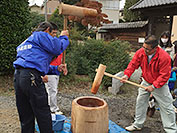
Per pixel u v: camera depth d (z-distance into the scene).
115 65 5.90
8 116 3.37
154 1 9.27
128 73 3.07
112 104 4.50
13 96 4.49
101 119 2.65
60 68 3.17
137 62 3.06
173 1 8.09
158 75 2.91
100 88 5.50
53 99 3.43
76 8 2.42
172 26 10.48
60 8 2.36
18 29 5.08
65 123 3.26
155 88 2.92
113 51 6.77
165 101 2.92
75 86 5.55
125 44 7.08
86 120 2.61
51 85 3.33
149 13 10.07
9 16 4.89
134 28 12.18
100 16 5.94
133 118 3.80
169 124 2.95
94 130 2.64
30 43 2.16
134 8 9.66
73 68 5.84
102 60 6.73
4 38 4.88
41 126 2.22
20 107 2.31
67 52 6.41
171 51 4.04
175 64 4.39
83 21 5.61
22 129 2.40
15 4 4.94
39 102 2.14
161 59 2.72
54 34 2.76
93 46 6.88
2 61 4.97
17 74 2.16
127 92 5.52
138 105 3.19
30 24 5.51
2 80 5.14
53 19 13.38
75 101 2.87
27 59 2.07
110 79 5.48
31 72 2.08
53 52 2.20
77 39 7.20
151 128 3.41
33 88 2.09
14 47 5.06
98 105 3.03
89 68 6.54
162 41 3.95
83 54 6.93
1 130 2.88
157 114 4.02
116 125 3.38
